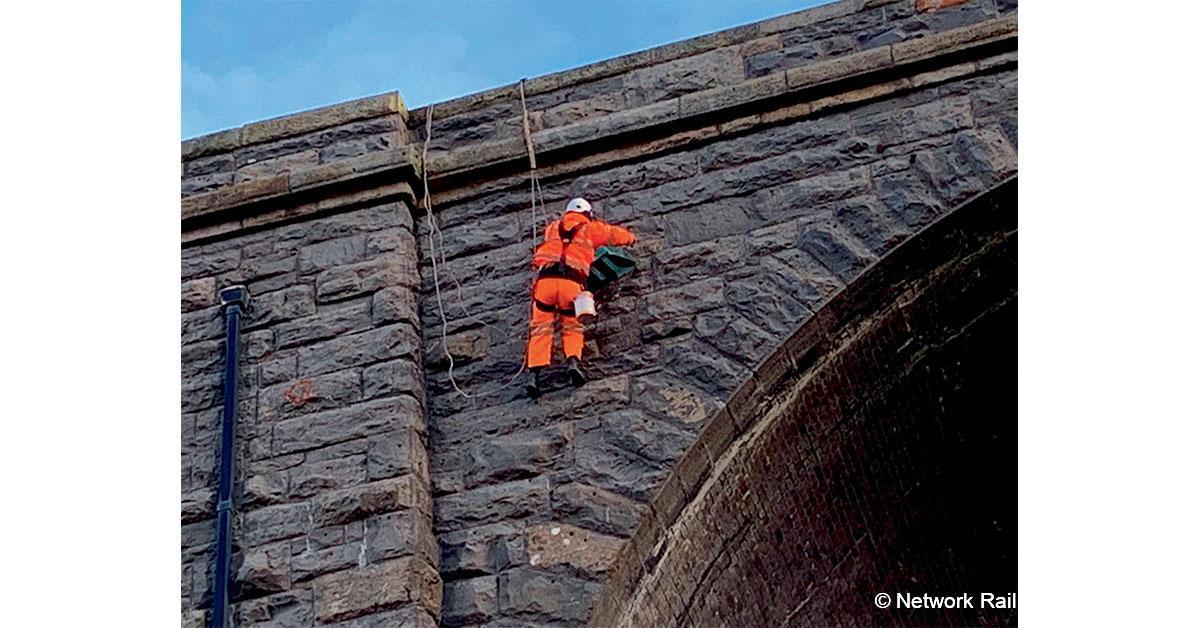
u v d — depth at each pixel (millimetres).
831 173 14289
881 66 14438
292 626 13336
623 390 13859
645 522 13367
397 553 13391
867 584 17156
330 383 14297
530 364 13750
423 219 15102
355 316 14555
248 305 14859
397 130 15469
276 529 13766
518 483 13734
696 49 15203
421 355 14523
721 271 14133
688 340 13938
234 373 14477
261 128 15711
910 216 13953
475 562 13516
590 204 14680
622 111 15031
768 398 14008
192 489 14203
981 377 15500
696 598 14898
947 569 17438
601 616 13242
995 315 14789
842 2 15031
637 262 14352
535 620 13180
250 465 14125
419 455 13930
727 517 14609
